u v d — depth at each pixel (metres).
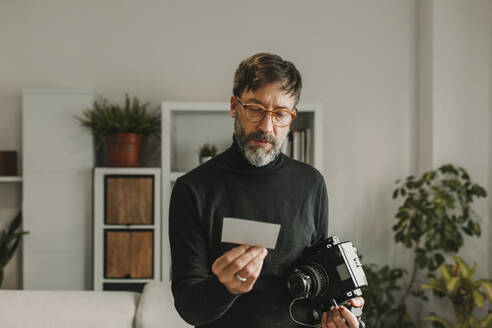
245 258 0.74
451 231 2.43
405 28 2.91
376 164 2.90
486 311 2.64
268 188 1.02
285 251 1.00
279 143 0.94
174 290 0.92
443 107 2.73
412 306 2.83
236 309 0.97
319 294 0.99
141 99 2.81
